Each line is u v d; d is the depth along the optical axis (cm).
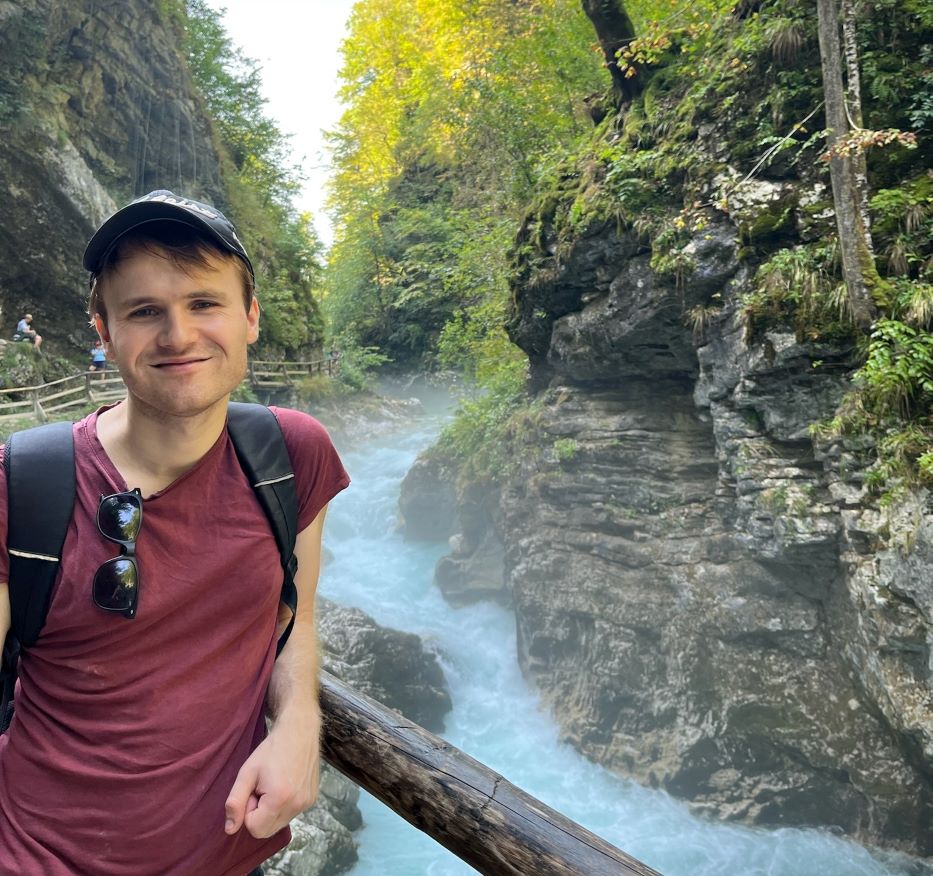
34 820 85
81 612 85
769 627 937
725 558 996
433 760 108
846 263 779
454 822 102
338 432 2644
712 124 956
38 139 2002
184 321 87
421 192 3503
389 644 1190
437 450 1750
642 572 1084
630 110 1113
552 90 1600
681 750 995
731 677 971
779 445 891
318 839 805
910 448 727
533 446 1277
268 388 2597
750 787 958
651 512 1095
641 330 1026
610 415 1154
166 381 87
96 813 86
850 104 832
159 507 90
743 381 884
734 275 911
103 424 96
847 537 813
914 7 833
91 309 93
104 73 2328
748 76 932
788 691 934
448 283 1991
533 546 1231
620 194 1013
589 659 1143
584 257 1080
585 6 1116
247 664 97
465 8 1681
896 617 754
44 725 88
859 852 879
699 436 1079
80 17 2202
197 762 90
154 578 88
